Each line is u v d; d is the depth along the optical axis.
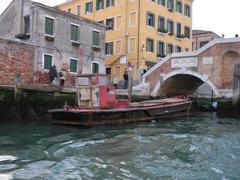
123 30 33.66
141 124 16.44
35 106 16.92
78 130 13.69
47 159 8.50
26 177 6.99
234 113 22.55
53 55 24.28
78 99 16.09
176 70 24.84
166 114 18.94
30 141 10.95
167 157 8.98
